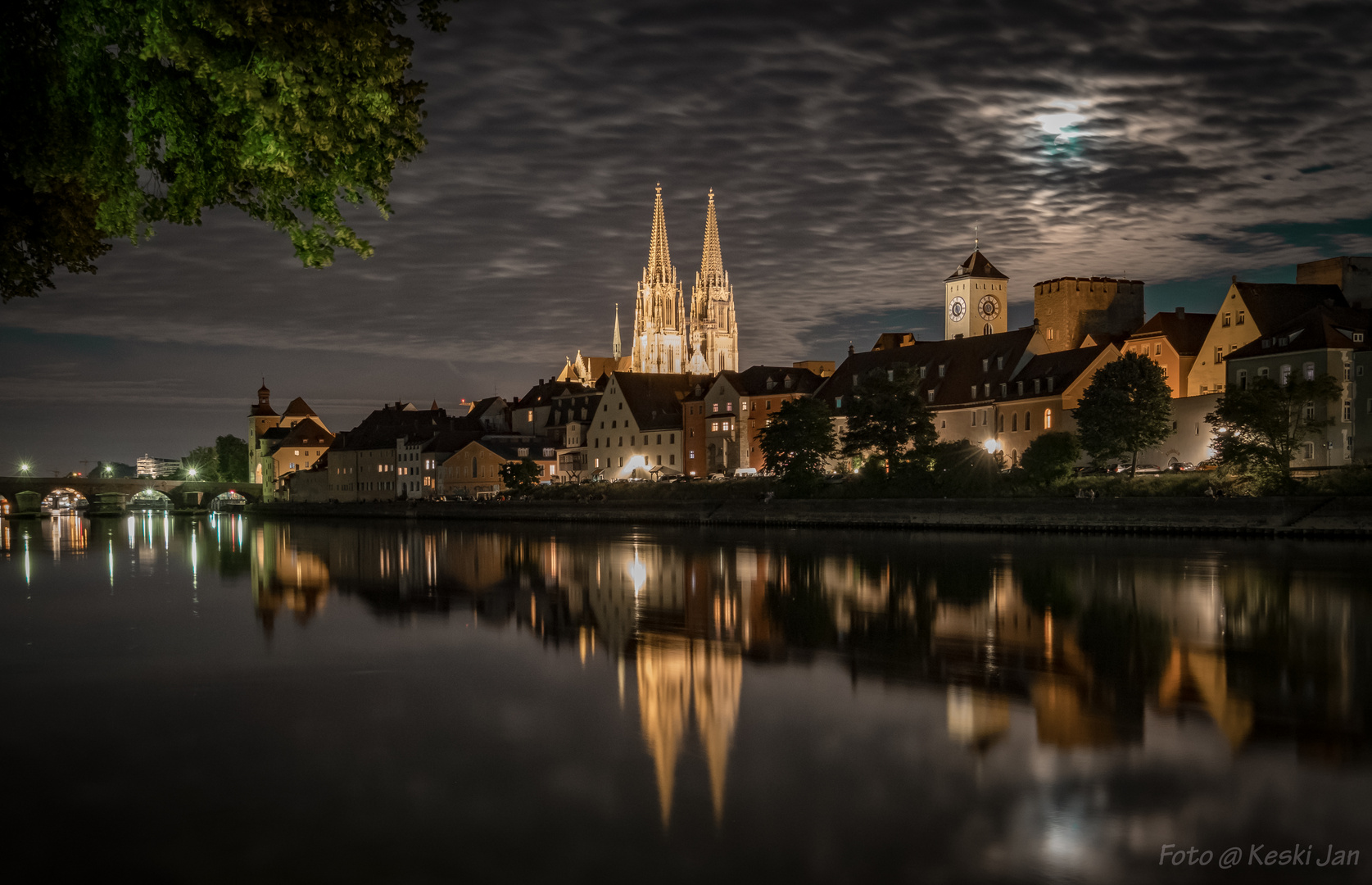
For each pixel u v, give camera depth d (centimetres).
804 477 13125
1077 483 10775
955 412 14988
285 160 2273
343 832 2097
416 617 4997
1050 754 2572
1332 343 10819
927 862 1959
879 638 4259
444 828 2112
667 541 10644
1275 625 4466
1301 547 8106
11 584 6756
